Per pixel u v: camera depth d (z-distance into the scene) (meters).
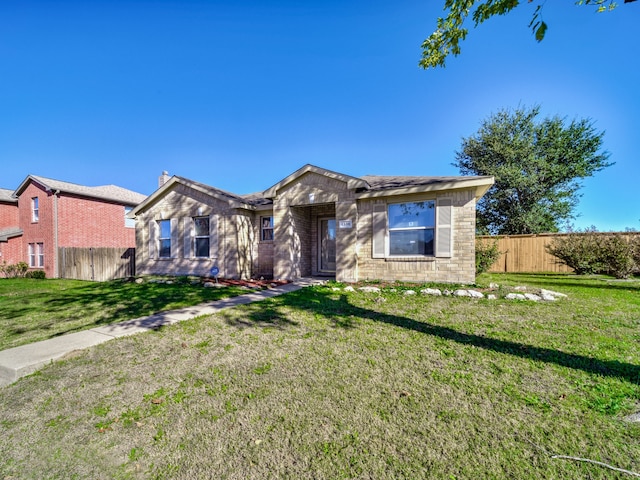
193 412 2.65
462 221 8.85
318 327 5.02
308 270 12.54
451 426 2.36
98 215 18.80
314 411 2.60
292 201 11.08
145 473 1.97
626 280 10.68
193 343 4.39
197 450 2.17
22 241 18.80
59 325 5.50
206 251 12.69
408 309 6.15
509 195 21.06
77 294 9.12
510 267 14.85
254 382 3.16
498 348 3.95
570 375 3.17
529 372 3.25
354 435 2.27
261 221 13.19
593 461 1.96
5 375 3.55
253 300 7.37
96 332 4.96
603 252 11.19
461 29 4.30
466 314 5.71
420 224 9.48
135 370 3.54
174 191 13.18
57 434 2.42
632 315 5.57
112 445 2.26
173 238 13.15
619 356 3.65
